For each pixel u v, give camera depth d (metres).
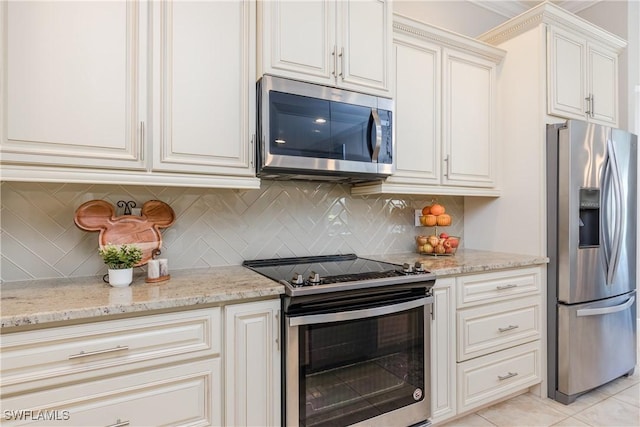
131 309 1.19
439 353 1.89
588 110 2.52
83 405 1.15
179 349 1.29
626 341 2.45
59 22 1.31
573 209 2.19
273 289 1.43
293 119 1.69
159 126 1.47
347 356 1.58
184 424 1.30
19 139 1.25
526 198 2.39
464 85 2.40
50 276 1.59
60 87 1.31
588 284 2.24
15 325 1.04
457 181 2.37
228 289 1.40
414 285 1.72
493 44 2.62
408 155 2.17
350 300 1.57
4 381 1.05
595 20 3.10
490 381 2.07
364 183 2.23
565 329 2.20
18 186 1.53
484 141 2.49
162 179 1.48
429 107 2.26
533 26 2.36
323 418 1.52
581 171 2.21
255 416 1.42
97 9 1.37
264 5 1.67
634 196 2.49
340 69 1.84
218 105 1.59
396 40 2.13
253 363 1.42
